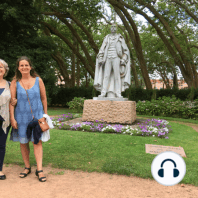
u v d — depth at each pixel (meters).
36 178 2.94
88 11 16.80
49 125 3.05
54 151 4.18
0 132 2.91
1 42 12.45
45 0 15.45
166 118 10.57
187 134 6.23
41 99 3.17
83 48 19.00
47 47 14.30
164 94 16.20
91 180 2.90
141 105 12.48
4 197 2.35
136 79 21.52
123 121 7.39
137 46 17.02
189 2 15.53
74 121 7.87
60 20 18.23
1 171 2.96
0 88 2.90
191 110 11.02
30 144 4.68
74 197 2.38
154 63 31.95
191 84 17.17
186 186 2.77
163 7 16.38
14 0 12.48
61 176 3.02
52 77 14.96
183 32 19.52
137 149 4.40
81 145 4.61
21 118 2.93
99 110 7.64
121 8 15.11
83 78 36.12
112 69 8.30
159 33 16.61
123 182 2.85
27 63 2.97
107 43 8.19
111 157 3.84
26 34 13.93
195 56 26.94
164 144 4.89
